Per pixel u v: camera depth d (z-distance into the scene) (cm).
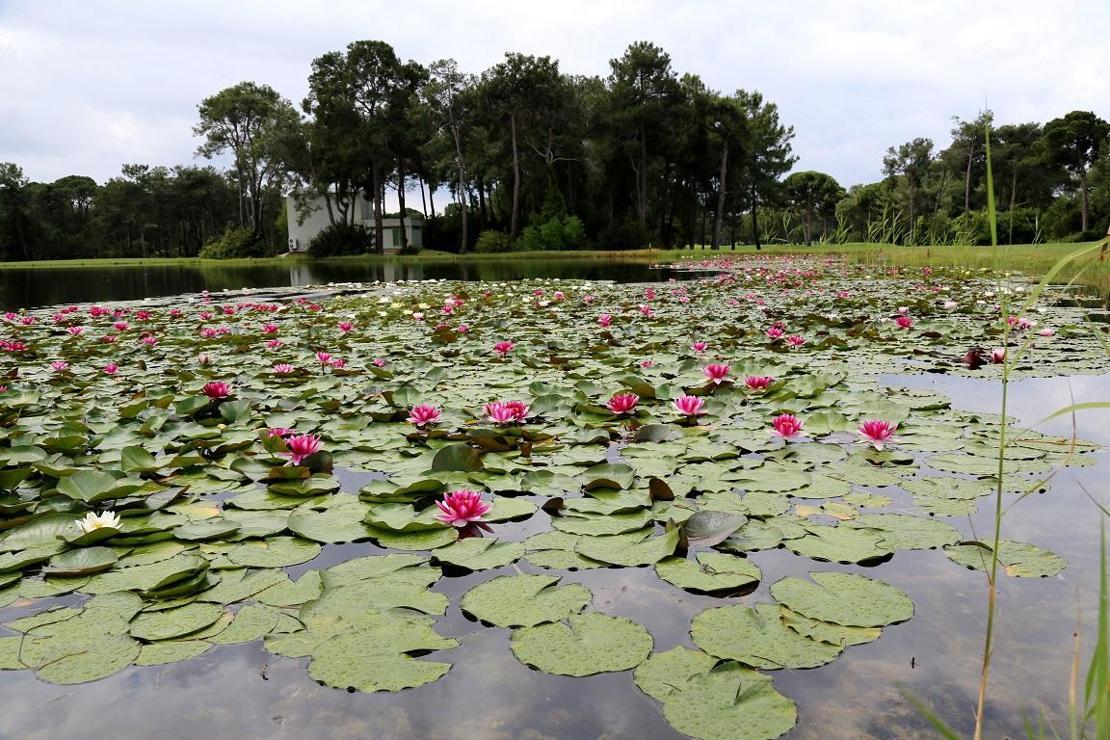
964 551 154
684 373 358
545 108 3325
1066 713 99
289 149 3562
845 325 535
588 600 136
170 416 275
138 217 5366
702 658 116
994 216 107
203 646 123
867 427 227
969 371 354
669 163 3766
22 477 195
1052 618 125
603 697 107
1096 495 184
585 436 248
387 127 3488
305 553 160
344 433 258
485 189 4272
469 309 709
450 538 167
